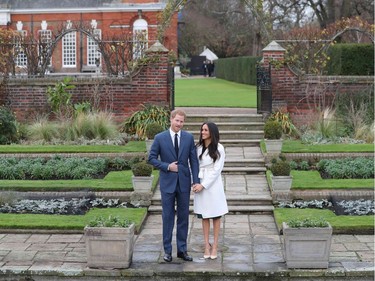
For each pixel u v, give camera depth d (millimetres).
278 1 41844
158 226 11742
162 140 9523
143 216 11961
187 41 65250
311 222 9188
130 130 18484
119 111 19359
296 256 9148
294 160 15633
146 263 9508
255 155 16125
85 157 15781
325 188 13102
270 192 13367
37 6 47156
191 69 63969
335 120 18172
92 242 9227
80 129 17875
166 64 19219
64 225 11234
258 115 18625
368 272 9047
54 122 18625
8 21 47375
